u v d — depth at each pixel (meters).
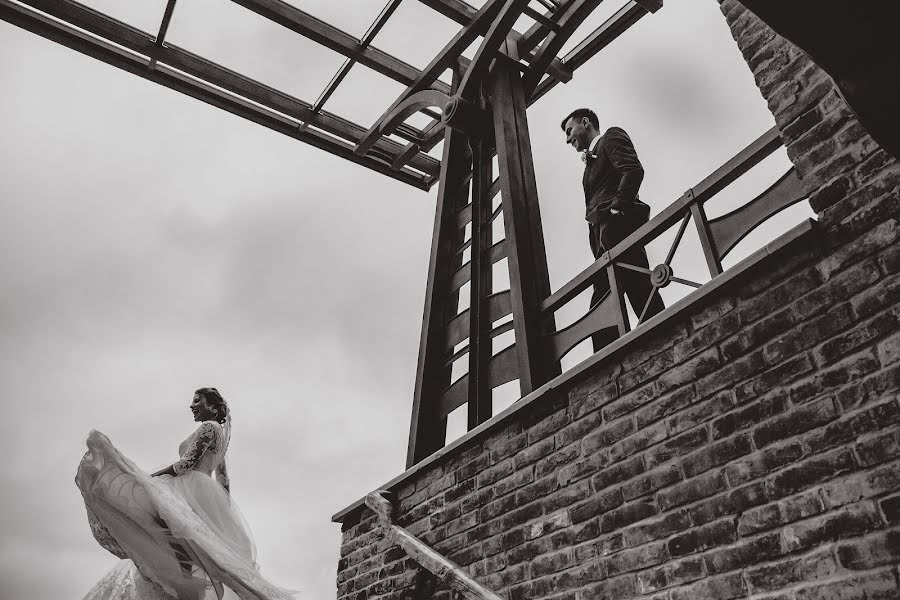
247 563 2.64
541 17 5.03
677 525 2.23
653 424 2.47
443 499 3.44
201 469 3.30
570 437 2.81
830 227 2.11
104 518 2.59
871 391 1.85
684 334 2.48
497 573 2.90
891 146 1.53
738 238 2.48
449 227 4.93
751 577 1.95
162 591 2.64
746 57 2.60
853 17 1.21
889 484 1.72
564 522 2.67
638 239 2.98
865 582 1.68
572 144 4.03
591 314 3.20
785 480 1.97
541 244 4.05
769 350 2.16
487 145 4.92
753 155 2.49
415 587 3.32
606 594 2.38
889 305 1.88
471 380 3.84
